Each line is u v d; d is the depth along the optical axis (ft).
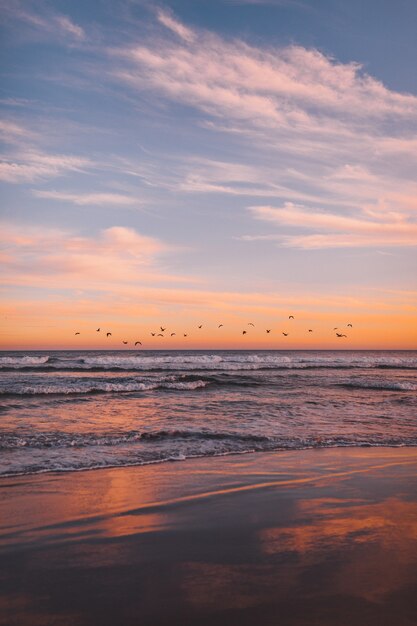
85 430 37.55
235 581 13.15
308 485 23.67
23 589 12.68
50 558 14.65
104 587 12.83
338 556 14.80
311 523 18.01
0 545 15.58
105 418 44.11
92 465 26.99
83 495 21.42
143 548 15.52
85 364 131.75
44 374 102.73
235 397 63.46
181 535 16.72
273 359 181.16
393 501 20.97
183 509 19.74
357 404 58.18
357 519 18.45
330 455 31.01
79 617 11.35
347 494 22.07
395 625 11.00
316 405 56.18
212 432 37.81
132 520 18.30
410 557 14.78
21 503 20.06
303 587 12.80
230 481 24.32
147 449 31.50
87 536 16.53
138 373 108.17
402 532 16.99
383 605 11.88
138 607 11.81
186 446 32.76
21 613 11.50
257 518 18.60
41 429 37.58
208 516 18.84
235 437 36.04
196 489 22.76
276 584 12.97
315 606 11.83
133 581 13.17
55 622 11.11
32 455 28.91
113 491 22.17
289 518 18.61
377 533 16.88
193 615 11.45
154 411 49.24
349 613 11.50
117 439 34.01
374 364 163.63
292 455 30.86
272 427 40.93
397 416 49.03
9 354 322.34
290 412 50.21
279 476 25.46
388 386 81.00
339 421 45.14
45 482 23.39
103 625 11.03
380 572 13.69
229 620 11.23
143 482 23.82
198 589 12.70
